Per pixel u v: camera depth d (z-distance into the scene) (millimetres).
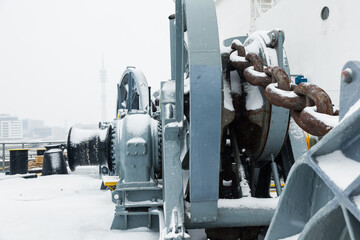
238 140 3141
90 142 3863
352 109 776
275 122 2695
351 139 803
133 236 2984
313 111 1343
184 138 2572
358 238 687
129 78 5258
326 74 6410
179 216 2244
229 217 2322
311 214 1007
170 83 2686
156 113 3504
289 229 1008
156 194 3221
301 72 7164
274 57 2672
